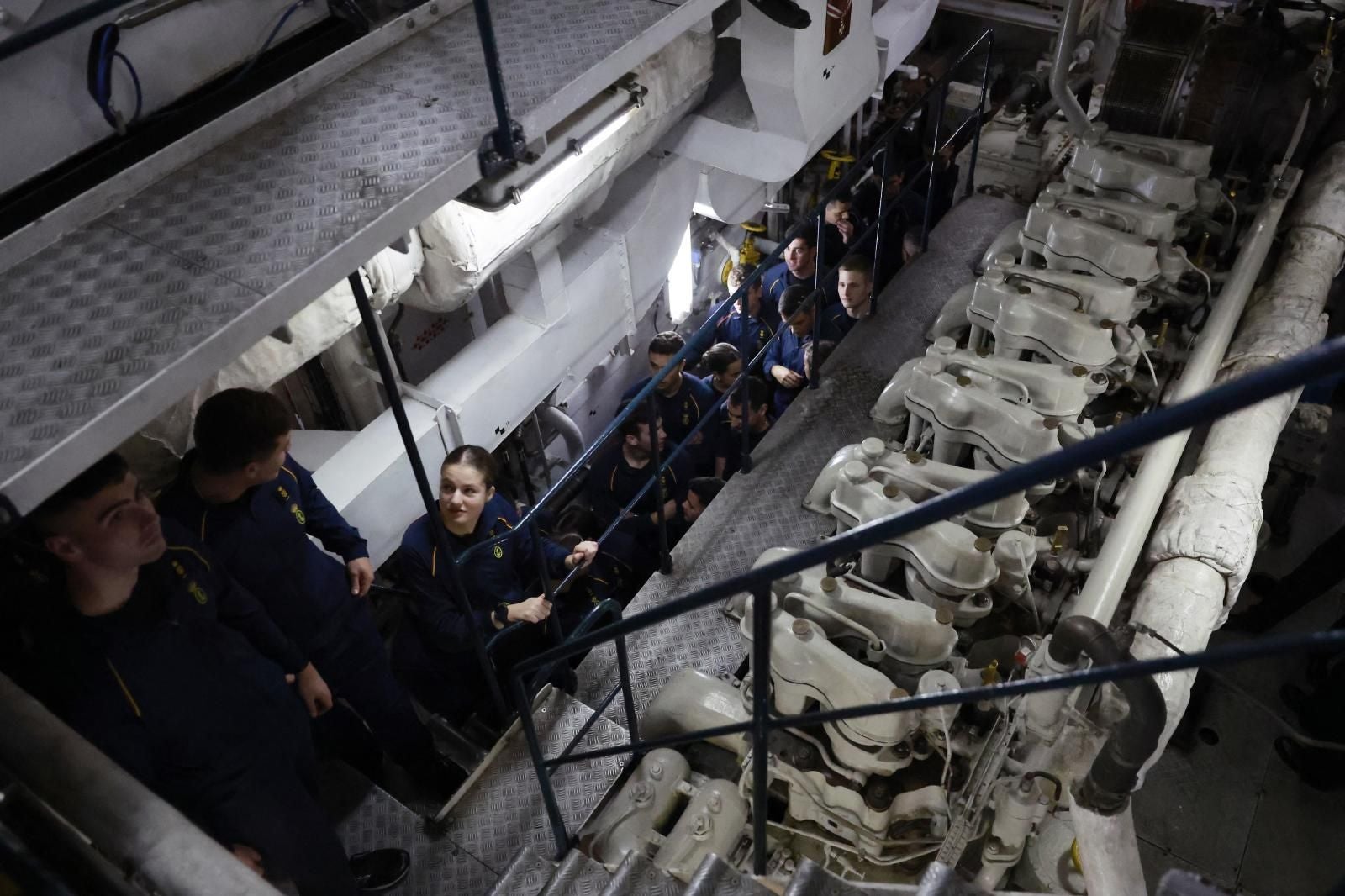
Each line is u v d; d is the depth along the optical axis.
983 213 5.08
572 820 2.99
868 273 5.13
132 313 1.89
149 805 1.52
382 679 3.19
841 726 2.65
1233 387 0.77
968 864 2.72
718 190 5.29
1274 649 0.98
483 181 2.44
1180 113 4.12
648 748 2.10
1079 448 0.87
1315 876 4.05
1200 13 4.16
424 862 2.93
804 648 2.72
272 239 2.05
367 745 3.39
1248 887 4.04
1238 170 4.26
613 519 5.18
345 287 3.60
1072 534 3.39
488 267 3.93
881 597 2.95
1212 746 4.44
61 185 2.34
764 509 3.85
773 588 3.04
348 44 2.71
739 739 3.01
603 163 3.99
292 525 2.88
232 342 1.87
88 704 2.06
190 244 2.05
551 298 4.46
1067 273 3.72
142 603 2.15
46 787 1.55
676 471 5.10
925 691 2.63
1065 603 3.21
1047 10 6.94
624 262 4.81
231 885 1.42
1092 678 1.14
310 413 4.71
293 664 2.70
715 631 3.51
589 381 6.10
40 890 1.33
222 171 2.24
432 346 4.97
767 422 5.61
